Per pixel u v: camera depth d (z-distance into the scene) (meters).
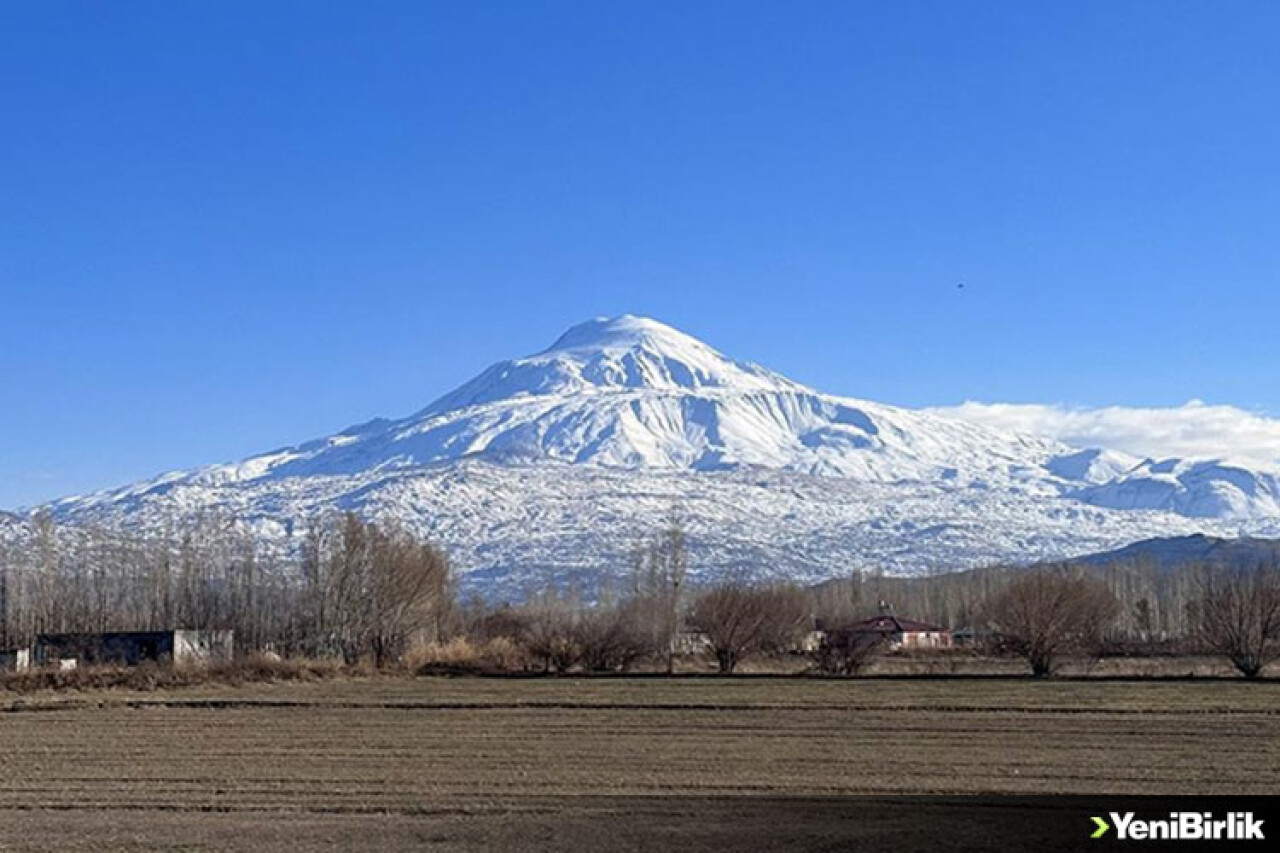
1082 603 109.50
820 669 105.38
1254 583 112.12
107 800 45.19
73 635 120.56
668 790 46.88
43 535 175.62
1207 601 105.06
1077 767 52.16
